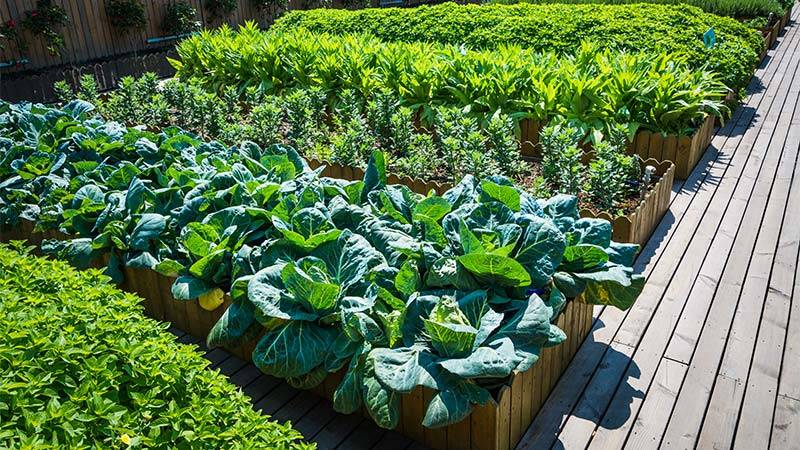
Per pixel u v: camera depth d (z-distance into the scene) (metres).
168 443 2.01
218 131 7.38
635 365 3.54
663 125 6.39
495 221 3.45
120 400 2.20
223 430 2.13
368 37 9.70
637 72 6.66
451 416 2.59
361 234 3.69
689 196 5.86
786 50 13.18
